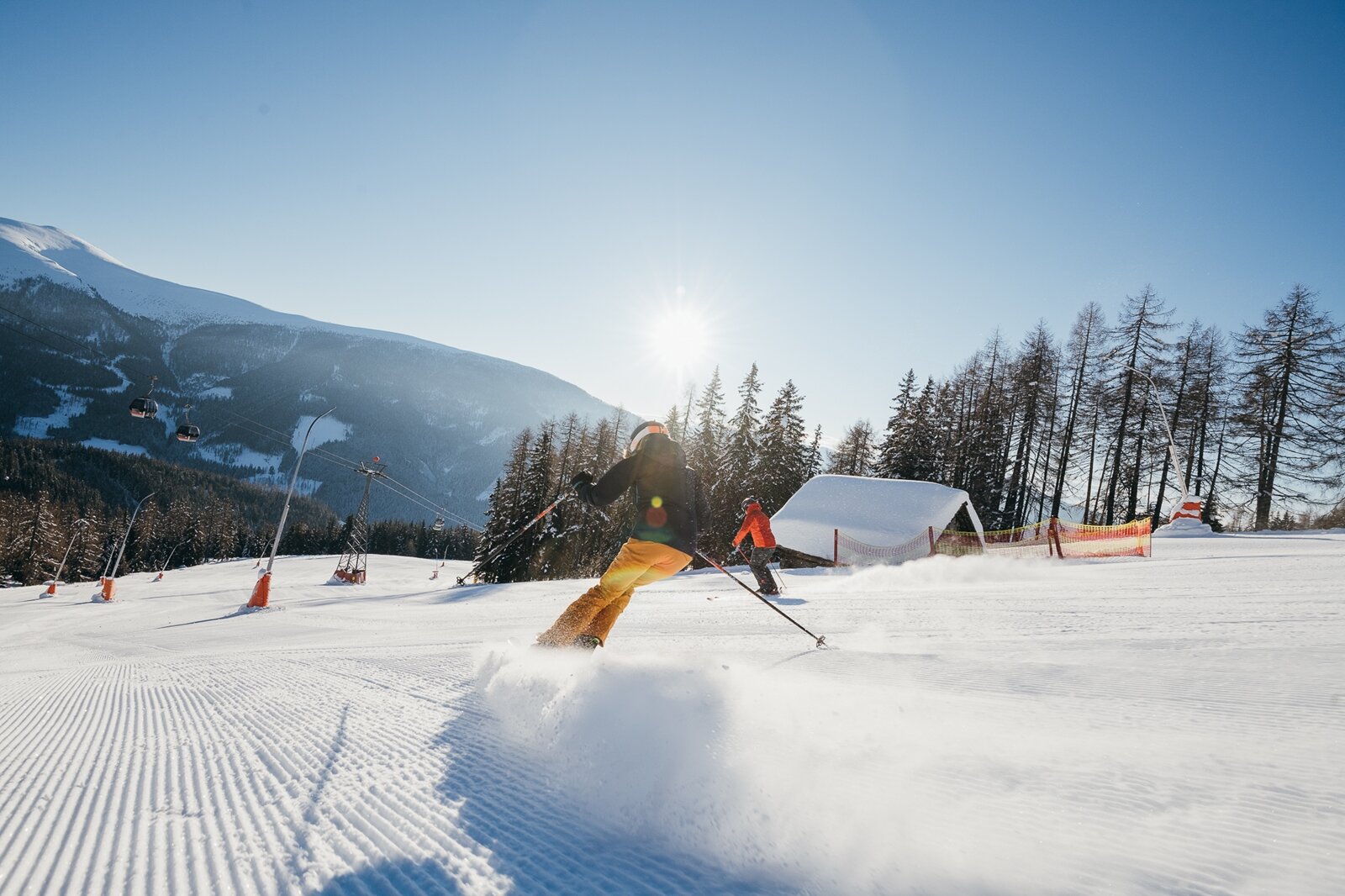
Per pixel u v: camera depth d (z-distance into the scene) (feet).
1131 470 110.11
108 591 124.57
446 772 7.14
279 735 8.97
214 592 136.26
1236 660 11.40
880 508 70.85
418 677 12.58
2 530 267.59
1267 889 4.05
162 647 30.94
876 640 16.26
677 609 28.07
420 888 4.68
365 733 8.81
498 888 4.66
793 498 75.56
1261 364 101.30
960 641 15.40
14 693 14.24
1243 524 103.76
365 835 5.61
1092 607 21.34
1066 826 5.13
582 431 186.19
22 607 112.78
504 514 154.40
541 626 26.40
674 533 12.28
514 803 6.24
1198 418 109.81
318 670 14.75
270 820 5.96
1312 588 23.31
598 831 5.61
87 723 10.38
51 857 5.20
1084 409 115.65
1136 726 7.75
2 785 7.01
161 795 6.66
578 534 138.41
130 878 4.88
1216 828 4.94
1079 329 116.78
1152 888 4.17
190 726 9.82
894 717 8.19
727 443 135.95
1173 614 18.33
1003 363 135.85
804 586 40.57
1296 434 97.19
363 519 174.50
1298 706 8.33
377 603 66.39
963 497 72.02
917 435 127.75
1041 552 60.49
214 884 4.78
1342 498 94.84
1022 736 7.43
